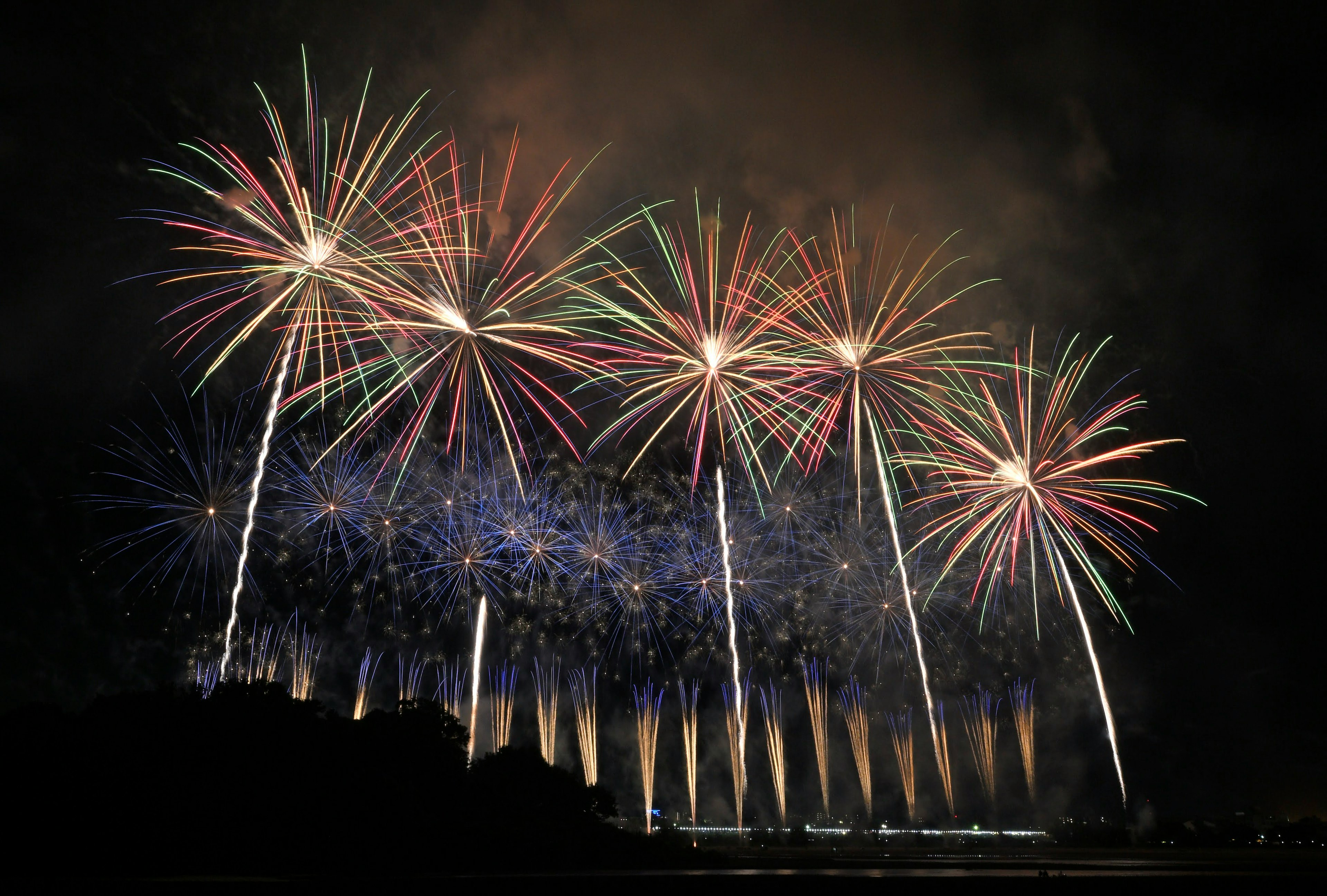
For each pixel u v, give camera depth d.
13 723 39.81
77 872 33.06
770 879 31.88
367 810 39.31
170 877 31.83
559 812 45.62
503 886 29.47
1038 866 42.50
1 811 35.12
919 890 29.95
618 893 28.86
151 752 39.28
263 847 35.78
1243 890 30.47
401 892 27.61
